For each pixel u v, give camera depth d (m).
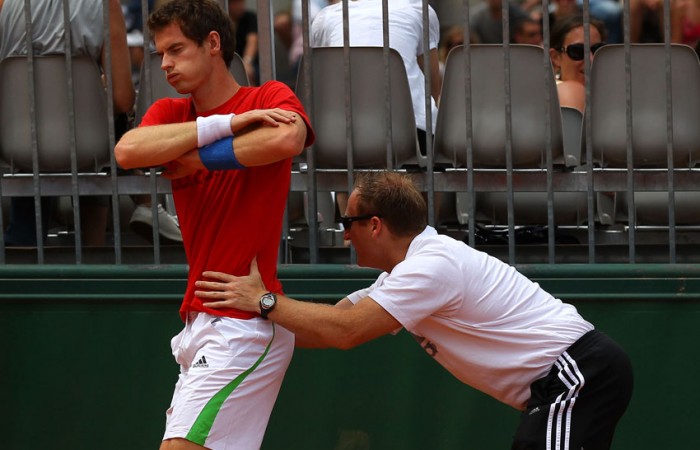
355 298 14.26
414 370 17.03
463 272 13.22
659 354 16.91
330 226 19.83
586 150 17.19
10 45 18.66
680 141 17.27
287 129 12.00
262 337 12.79
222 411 12.59
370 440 17.08
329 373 17.09
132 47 27.94
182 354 13.23
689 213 18.94
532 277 16.97
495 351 13.38
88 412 17.20
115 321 17.12
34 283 17.09
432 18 19.19
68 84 17.22
